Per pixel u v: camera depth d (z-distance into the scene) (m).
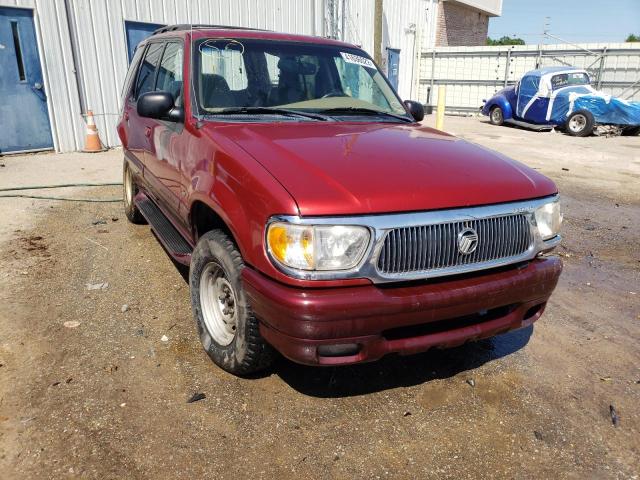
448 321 2.87
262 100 3.85
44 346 3.50
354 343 2.58
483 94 24.12
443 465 2.64
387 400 3.12
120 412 2.89
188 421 2.85
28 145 10.11
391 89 4.62
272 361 3.09
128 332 3.72
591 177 10.26
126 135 5.57
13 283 4.44
